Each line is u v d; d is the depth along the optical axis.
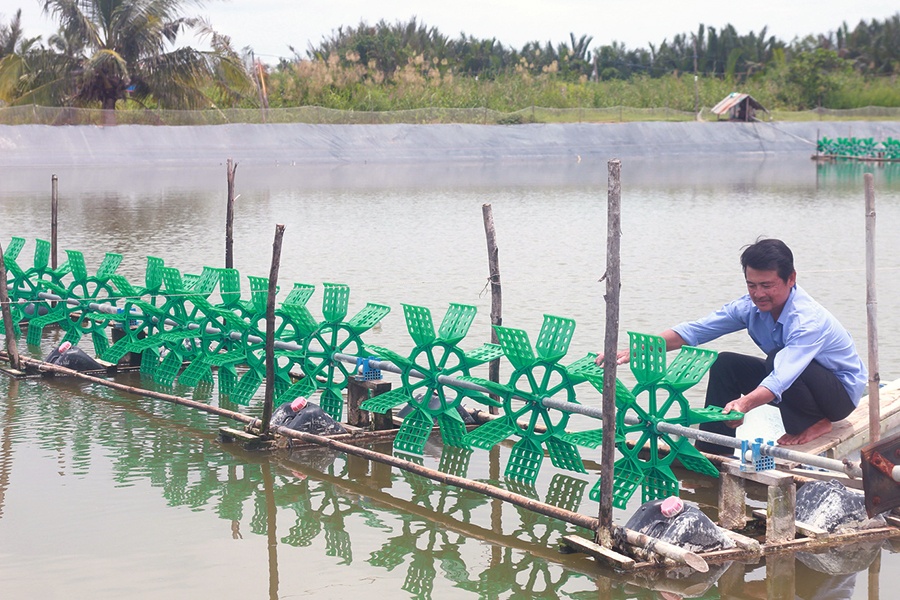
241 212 29.98
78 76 53.84
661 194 36.34
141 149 52.03
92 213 29.45
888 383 9.24
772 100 80.69
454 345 9.33
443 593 6.58
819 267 19.52
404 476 8.82
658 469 7.77
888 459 6.72
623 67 109.75
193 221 27.64
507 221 27.91
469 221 27.73
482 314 14.95
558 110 68.62
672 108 75.75
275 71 66.06
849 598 6.47
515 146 61.06
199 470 8.87
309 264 20.20
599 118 69.06
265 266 19.95
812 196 35.28
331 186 39.75
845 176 45.41
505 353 8.78
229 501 8.16
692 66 111.19
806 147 67.25
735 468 7.26
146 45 53.84
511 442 9.80
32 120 51.38
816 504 7.31
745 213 29.80
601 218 28.62
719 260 20.56
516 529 7.66
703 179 43.81
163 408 10.80
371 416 9.97
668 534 6.88
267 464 9.06
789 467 7.72
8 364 12.48
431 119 62.50
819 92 81.62
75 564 6.91
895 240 23.52
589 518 7.14
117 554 7.09
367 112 60.28
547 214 29.64
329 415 10.10
